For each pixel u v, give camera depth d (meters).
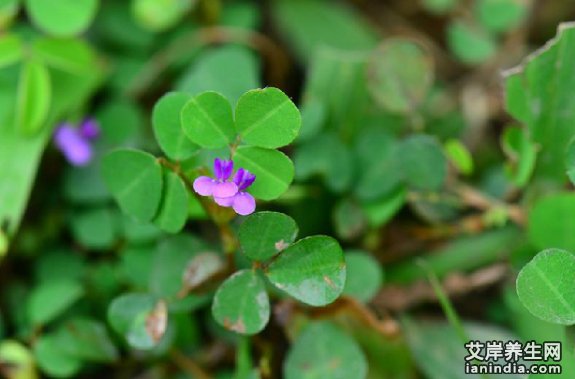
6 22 0.27
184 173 0.23
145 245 0.26
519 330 0.25
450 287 0.26
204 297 0.24
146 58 0.28
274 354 0.25
